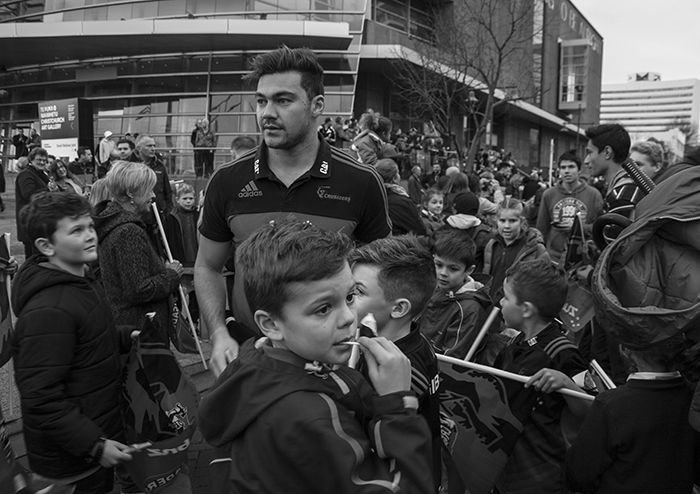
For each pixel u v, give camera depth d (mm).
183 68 25219
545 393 2832
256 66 2586
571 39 62188
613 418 2314
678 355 2275
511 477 2887
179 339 4812
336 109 24188
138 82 26125
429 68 26016
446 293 3600
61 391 2641
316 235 1664
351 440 1510
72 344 2678
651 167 4598
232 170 2736
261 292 1625
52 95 28188
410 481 1513
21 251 9859
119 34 23672
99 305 2840
